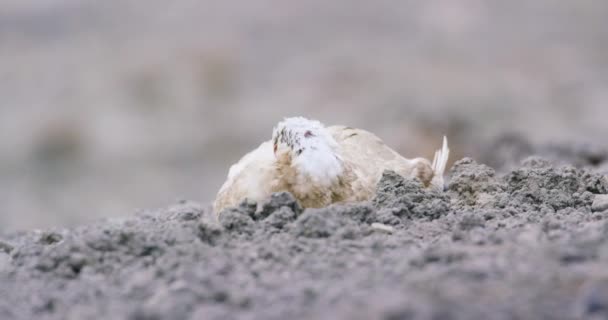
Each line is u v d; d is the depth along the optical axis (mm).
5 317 5938
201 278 6012
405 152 24234
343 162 8156
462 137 24094
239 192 8055
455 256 6121
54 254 6840
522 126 26969
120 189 27203
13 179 28688
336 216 7320
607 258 5836
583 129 26375
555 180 8641
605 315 4879
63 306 5969
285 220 7492
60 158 30688
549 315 4949
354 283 5785
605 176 9219
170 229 7297
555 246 6168
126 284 6199
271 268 6371
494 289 5402
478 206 8398
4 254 8656
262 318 5289
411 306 5070
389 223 7629
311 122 8203
